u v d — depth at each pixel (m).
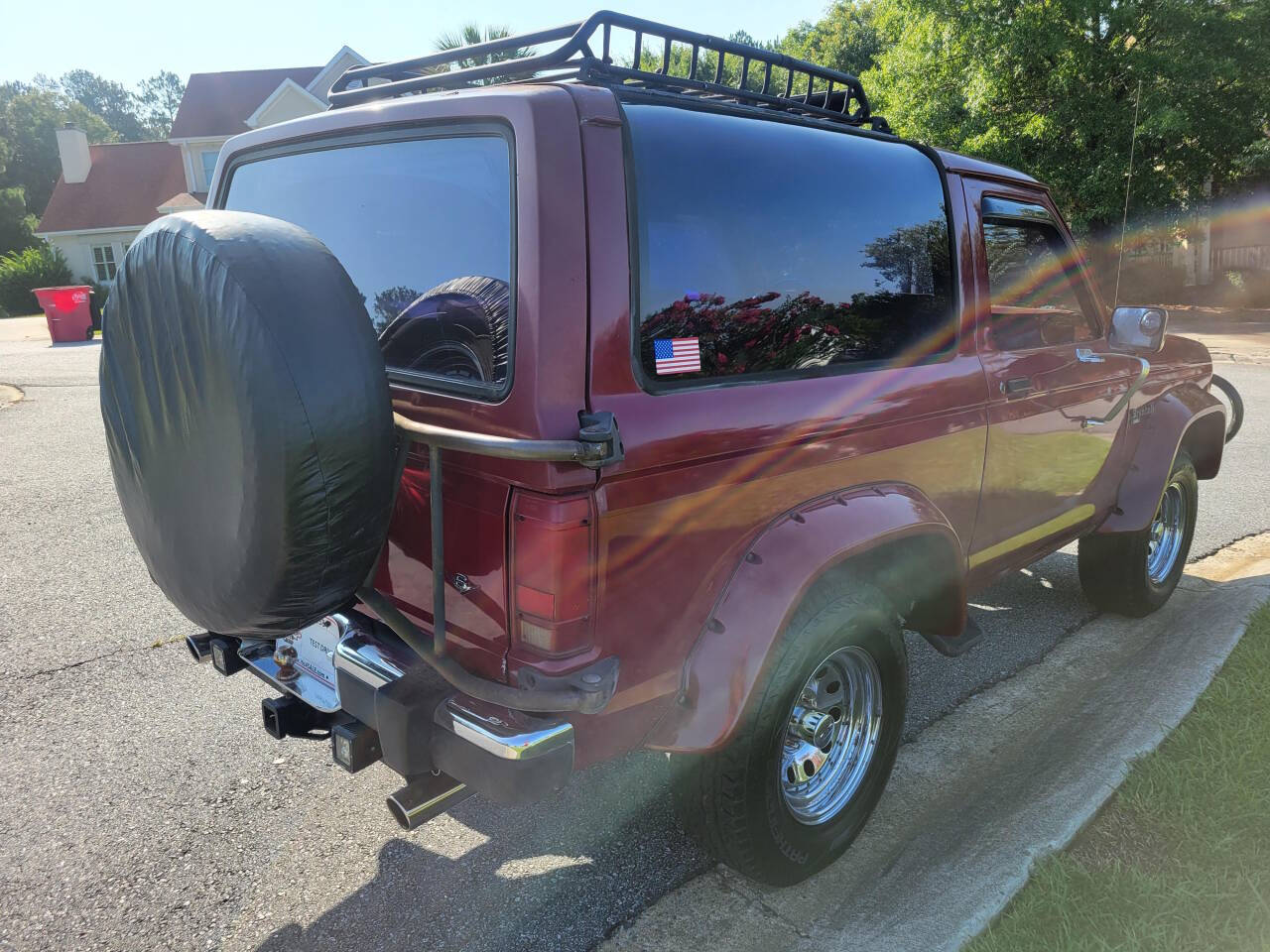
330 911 2.62
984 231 3.27
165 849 2.89
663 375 2.19
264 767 3.37
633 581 2.12
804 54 40.50
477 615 2.17
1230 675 3.73
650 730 2.30
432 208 2.32
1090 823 2.86
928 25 19.20
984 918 2.45
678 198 2.26
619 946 2.46
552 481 1.92
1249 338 17.00
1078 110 18.44
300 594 2.00
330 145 2.69
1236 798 2.91
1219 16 17.69
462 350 2.23
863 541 2.47
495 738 1.99
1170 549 4.61
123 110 109.94
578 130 2.06
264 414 1.86
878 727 2.77
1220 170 21.02
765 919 2.54
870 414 2.66
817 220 2.62
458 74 2.65
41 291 19.25
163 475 2.17
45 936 2.51
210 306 1.91
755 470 2.35
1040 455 3.54
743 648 2.27
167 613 4.79
